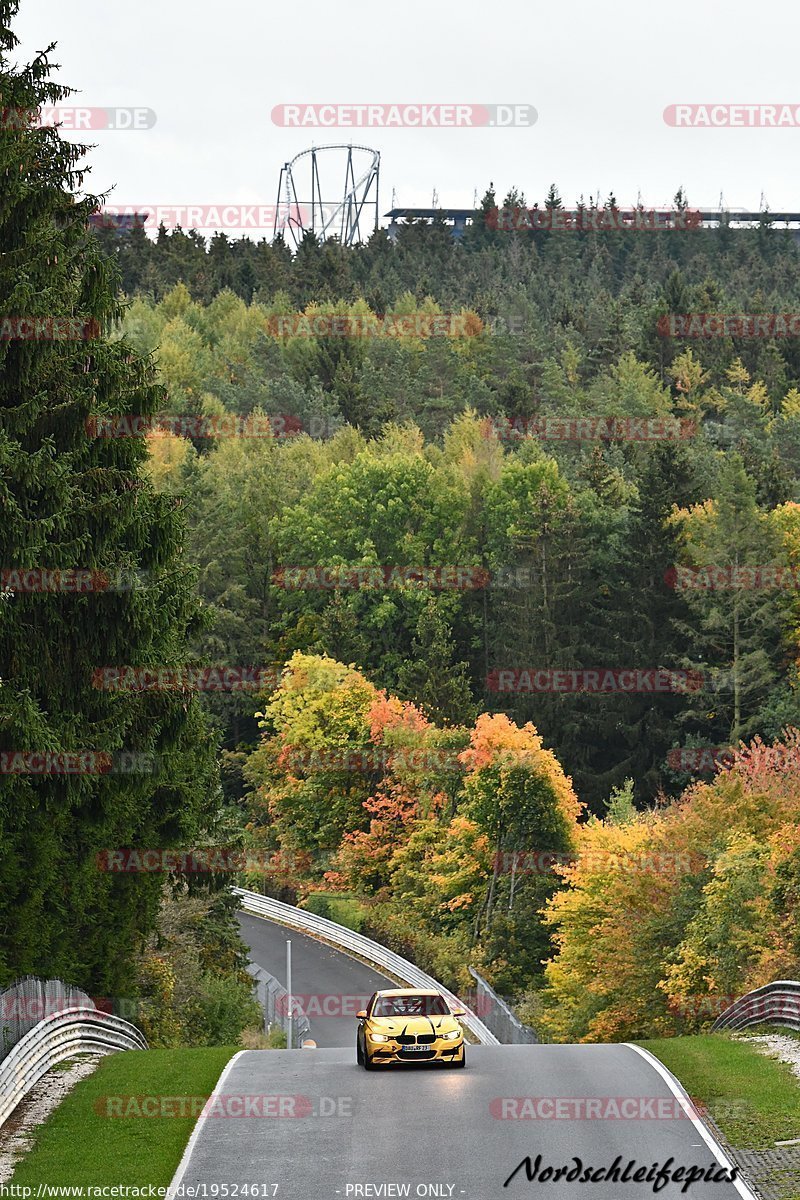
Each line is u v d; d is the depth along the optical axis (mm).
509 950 78875
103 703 29719
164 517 31422
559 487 130500
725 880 50531
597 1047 33531
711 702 108188
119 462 30859
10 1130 23406
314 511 133750
